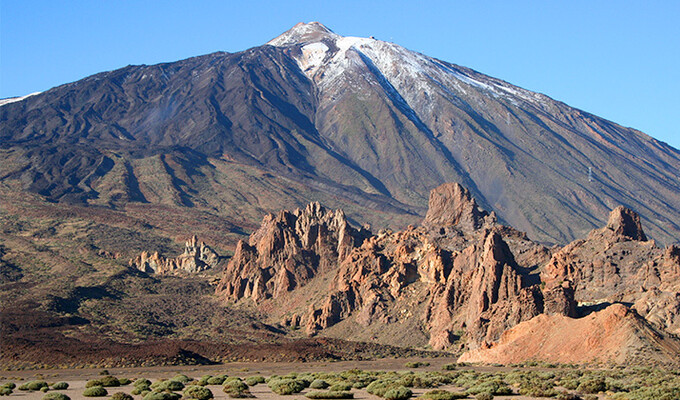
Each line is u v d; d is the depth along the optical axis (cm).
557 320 18475
